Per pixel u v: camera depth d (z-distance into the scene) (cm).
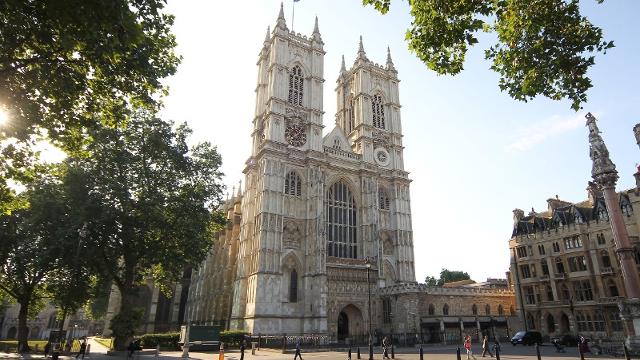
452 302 6938
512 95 1944
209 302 8831
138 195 4412
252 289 6456
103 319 12188
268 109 7744
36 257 4088
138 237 4341
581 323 6162
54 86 2000
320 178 7400
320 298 6391
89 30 1605
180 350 4994
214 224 5297
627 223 5766
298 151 7538
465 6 1798
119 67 1948
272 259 6538
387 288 6919
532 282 6981
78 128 2353
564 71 1781
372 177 8075
